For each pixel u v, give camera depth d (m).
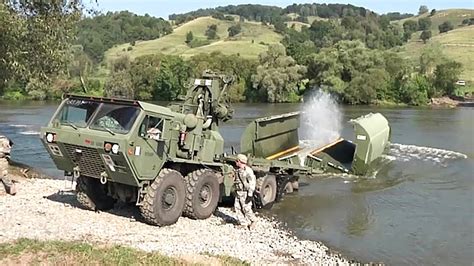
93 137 12.38
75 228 12.24
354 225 15.45
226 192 15.15
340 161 24.20
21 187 16.42
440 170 24.52
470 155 29.20
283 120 20.36
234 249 12.15
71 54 24.64
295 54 81.19
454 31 143.12
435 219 16.34
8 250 9.38
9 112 52.91
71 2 22.94
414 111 61.91
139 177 12.62
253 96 74.94
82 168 13.20
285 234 14.13
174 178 13.33
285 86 73.69
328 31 164.00
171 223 13.42
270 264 11.48
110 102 12.88
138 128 12.40
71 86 66.94
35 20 21.69
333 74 74.12
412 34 185.75
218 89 15.95
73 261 9.14
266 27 168.25
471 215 16.86
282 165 17.61
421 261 12.70
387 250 13.40
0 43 20.61
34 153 27.28
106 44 134.62
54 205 14.27
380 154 25.17
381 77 72.06
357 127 22.03
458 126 45.31
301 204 17.59
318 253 12.73
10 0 21.08
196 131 14.34
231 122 45.69
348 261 12.41
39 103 63.66
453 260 12.82
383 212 17.00
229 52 107.25
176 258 10.23
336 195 19.03
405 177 22.66
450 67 76.69
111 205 14.39
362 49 74.81
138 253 9.99
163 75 73.12
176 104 15.74
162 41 143.38
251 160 16.06
